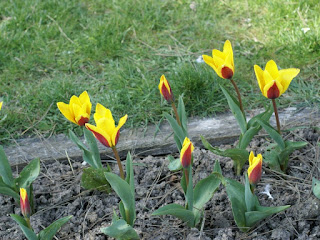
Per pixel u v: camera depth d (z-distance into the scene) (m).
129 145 1.66
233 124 1.71
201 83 1.80
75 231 1.47
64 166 1.63
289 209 1.43
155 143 1.66
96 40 2.06
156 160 1.61
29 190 1.50
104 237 1.44
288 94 1.79
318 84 1.82
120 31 2.12
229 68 1.40
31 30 2.16
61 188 1.57
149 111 1.77
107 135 1.30
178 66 1.91
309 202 1.43
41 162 1.65
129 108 1.79
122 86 1.87
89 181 1.51
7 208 1.52
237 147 1.54
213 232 1.42
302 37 1.99
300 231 1.41
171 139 1.67
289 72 1.36
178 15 2.18
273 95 1.37
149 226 1.45
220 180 1.38
